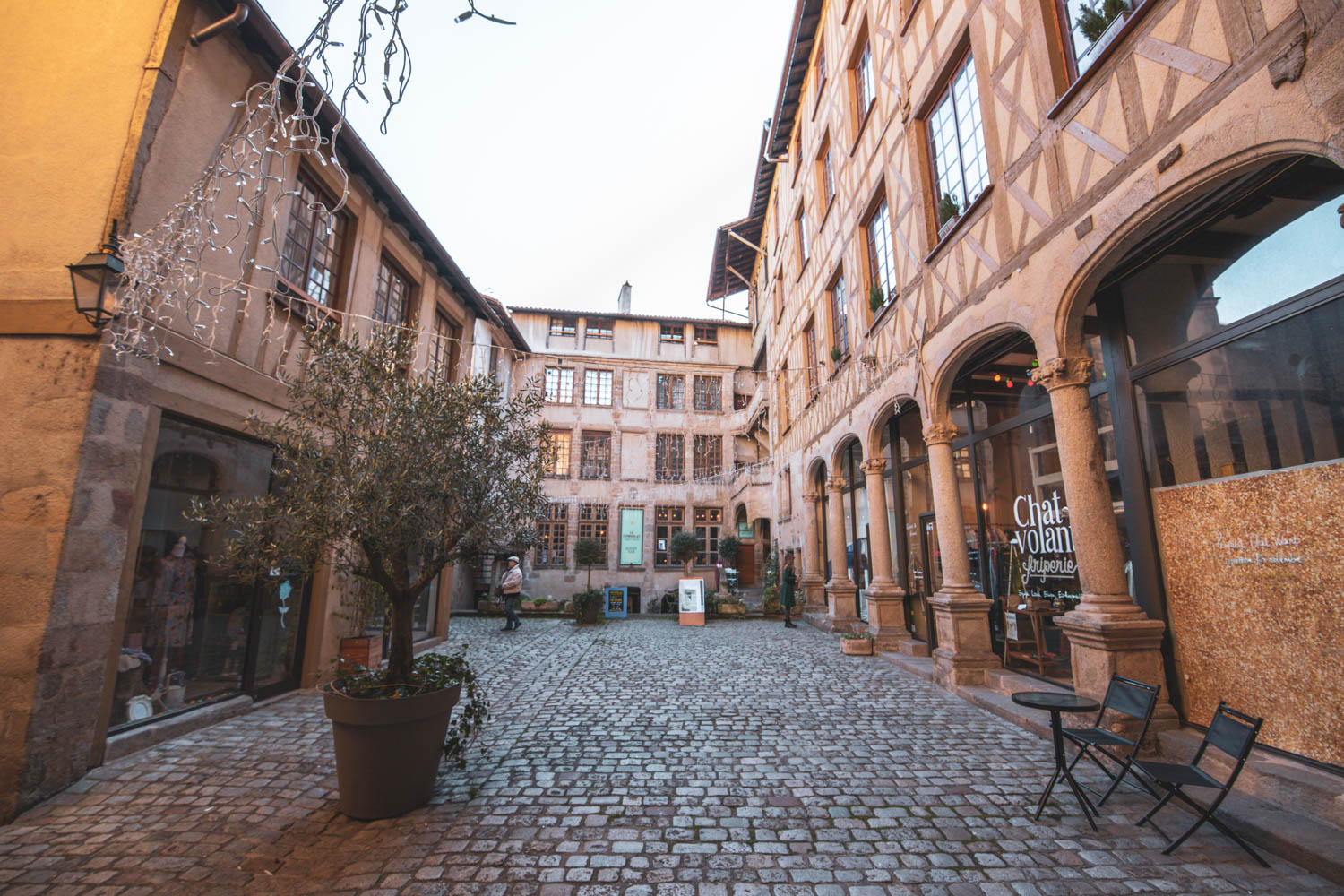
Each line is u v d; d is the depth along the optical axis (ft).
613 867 8.73
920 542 26.25
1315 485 10.28
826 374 35.47
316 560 11.37
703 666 24.52
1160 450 13.44
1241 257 11.66
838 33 32.76
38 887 8.39
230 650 17.25
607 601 48.29
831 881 8.36
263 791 11.60
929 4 21.16
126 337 12.89
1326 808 9.18
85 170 13.25
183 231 12.58
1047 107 14.56
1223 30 9.79
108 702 12.78
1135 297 14.14
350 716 10.24
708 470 71.31
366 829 9.99
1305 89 8.45
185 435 15.37
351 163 21.88
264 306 17.79
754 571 68.33
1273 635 10.88
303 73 7.04
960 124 19.76
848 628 33.68
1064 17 14.55
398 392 11.76
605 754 13.58
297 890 8.23
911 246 22.62
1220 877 8.34
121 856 9.21
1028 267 15.35
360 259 23.00
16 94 13.82
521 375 69.10
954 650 19.69
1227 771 10.87
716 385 73.82
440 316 31.30
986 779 11.99
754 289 69.41
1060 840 9.48
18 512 11.87
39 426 12.19
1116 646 12.71
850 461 36.22
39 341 12.55
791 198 45.29
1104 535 13.48
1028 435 19.06
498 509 12.67
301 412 11.77
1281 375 10.94
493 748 13.98
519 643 31.63
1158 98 11.18
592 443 69.36
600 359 70.95
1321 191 10.23
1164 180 10.96
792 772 12.40
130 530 13.33
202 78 15.06
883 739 14.55
